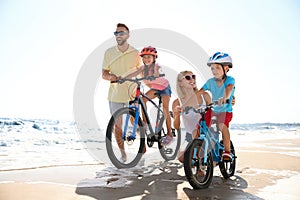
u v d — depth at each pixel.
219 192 2.89
